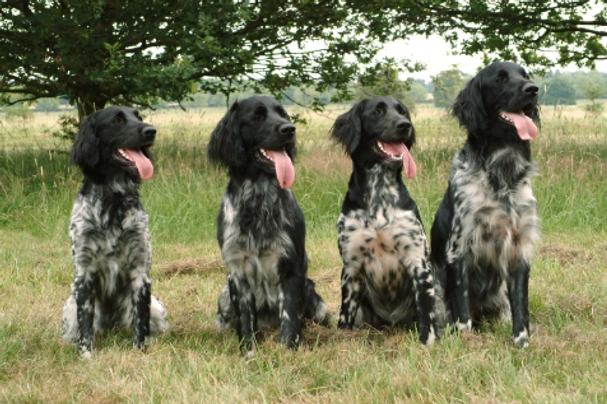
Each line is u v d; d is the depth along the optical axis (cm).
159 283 633
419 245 438
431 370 334
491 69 440
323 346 414
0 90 1202
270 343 412
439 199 877
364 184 449
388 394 320
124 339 459
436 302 476
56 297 570
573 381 325
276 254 436
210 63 1091
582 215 850
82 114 1281
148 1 1121
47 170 1122
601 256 648
